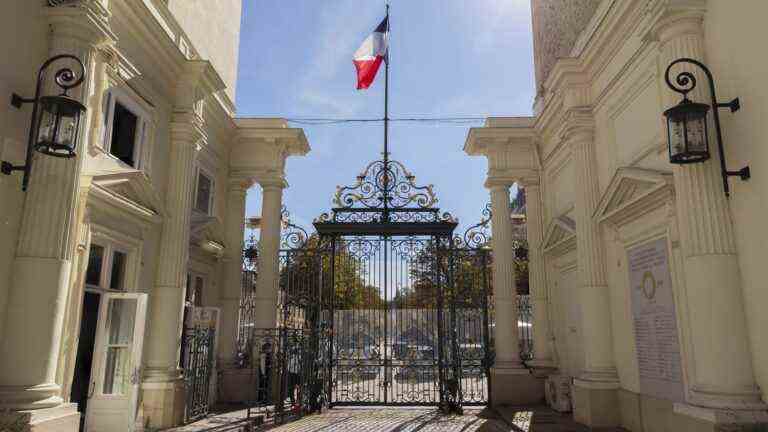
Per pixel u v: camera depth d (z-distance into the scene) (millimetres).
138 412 8883
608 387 9188
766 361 5582
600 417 9094
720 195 6145
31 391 5996
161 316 9492
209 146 12297
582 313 9859
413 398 12680
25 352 6039
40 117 6102
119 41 8398
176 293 9680
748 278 5840
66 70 6184
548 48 13953
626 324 8961
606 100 9773
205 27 12883
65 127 6098
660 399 7793
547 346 12859
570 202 11594
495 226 13477
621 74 9047
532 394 12406
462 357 13430
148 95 9367
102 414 8141
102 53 7824
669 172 7438
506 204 13539
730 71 6113
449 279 12742
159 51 9492
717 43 6348
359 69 14742
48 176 6434
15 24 6297
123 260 8883
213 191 12719
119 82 8398
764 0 5598
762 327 5633
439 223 12703
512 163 13703
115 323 8500
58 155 6188
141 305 8539
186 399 9703
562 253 11969
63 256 6449
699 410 5852
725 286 5957
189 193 10227
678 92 6332
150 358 9352
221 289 13250
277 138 13484
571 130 10406
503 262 13180
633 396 8594
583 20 11320
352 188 13242
